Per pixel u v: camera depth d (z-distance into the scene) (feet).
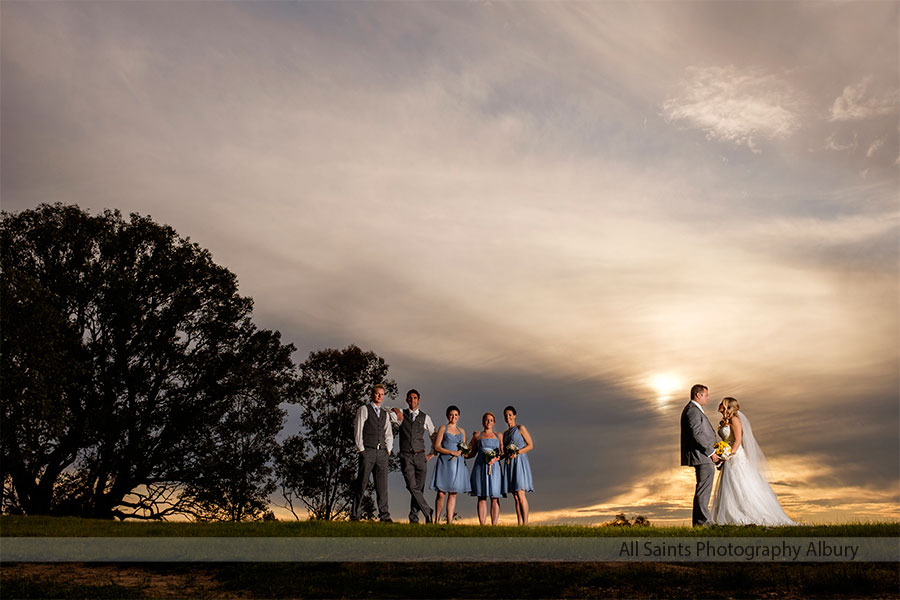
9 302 88.69
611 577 31.86
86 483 107.76
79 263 110.63
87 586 32.76
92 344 108.06
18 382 87.45
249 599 31.65
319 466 131.23
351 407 135.03
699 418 43.62
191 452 115.75
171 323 114.62
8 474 102.89
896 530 38.99
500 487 50.52
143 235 116.37
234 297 124.06
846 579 30.73
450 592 31.24
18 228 110.32
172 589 33.12
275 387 124.57
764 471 45.88
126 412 109.29
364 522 47.37
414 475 50.88
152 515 114.21
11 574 35.12
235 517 119.03
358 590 31.96
